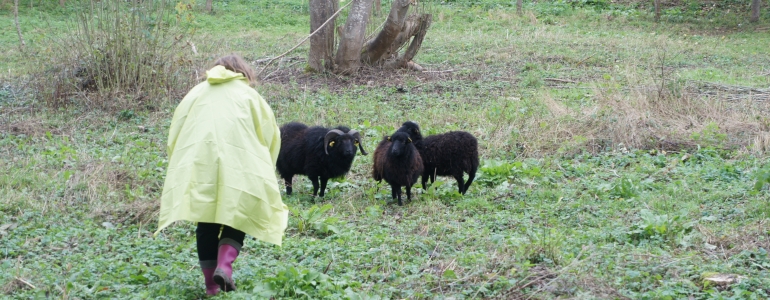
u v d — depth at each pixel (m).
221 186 4.63
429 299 5.19
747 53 21.22
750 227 6.71
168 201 4.68
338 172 8.66
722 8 30.58
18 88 14.20
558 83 15.86
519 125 11.55
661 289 5.14
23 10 26.91
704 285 5.25
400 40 16.81
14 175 8.55
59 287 5.00
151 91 13.09
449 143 8.63
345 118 12.37
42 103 12.96
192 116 4.84
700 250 6.21
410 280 5.51
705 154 10.26
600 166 10.03
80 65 13.36
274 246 6.44
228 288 4.82
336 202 8.44
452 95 14.58
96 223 7.18
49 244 6.37
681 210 7.41
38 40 15.58
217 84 4.92
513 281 5.29
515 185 9.09
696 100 12.46
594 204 8.05
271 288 5.14
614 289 5.12
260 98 5.00
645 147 10.80
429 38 22.97
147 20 13.48
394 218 7.76
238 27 26.34
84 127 11.73
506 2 31.20
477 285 5.34
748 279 5.27
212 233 4.93
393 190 8.54
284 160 8.91
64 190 8.04
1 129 11.28
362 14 16.17
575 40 22.80
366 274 5.68
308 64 16.58
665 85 13.02
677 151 10.61
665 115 12.01
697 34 25.80
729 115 12.01
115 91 12.92
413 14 17.09
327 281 5.28
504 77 16.42
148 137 11.24
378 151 8.77
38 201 7.69
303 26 27.30
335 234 6.92
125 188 8.36
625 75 15.62
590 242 6.39
